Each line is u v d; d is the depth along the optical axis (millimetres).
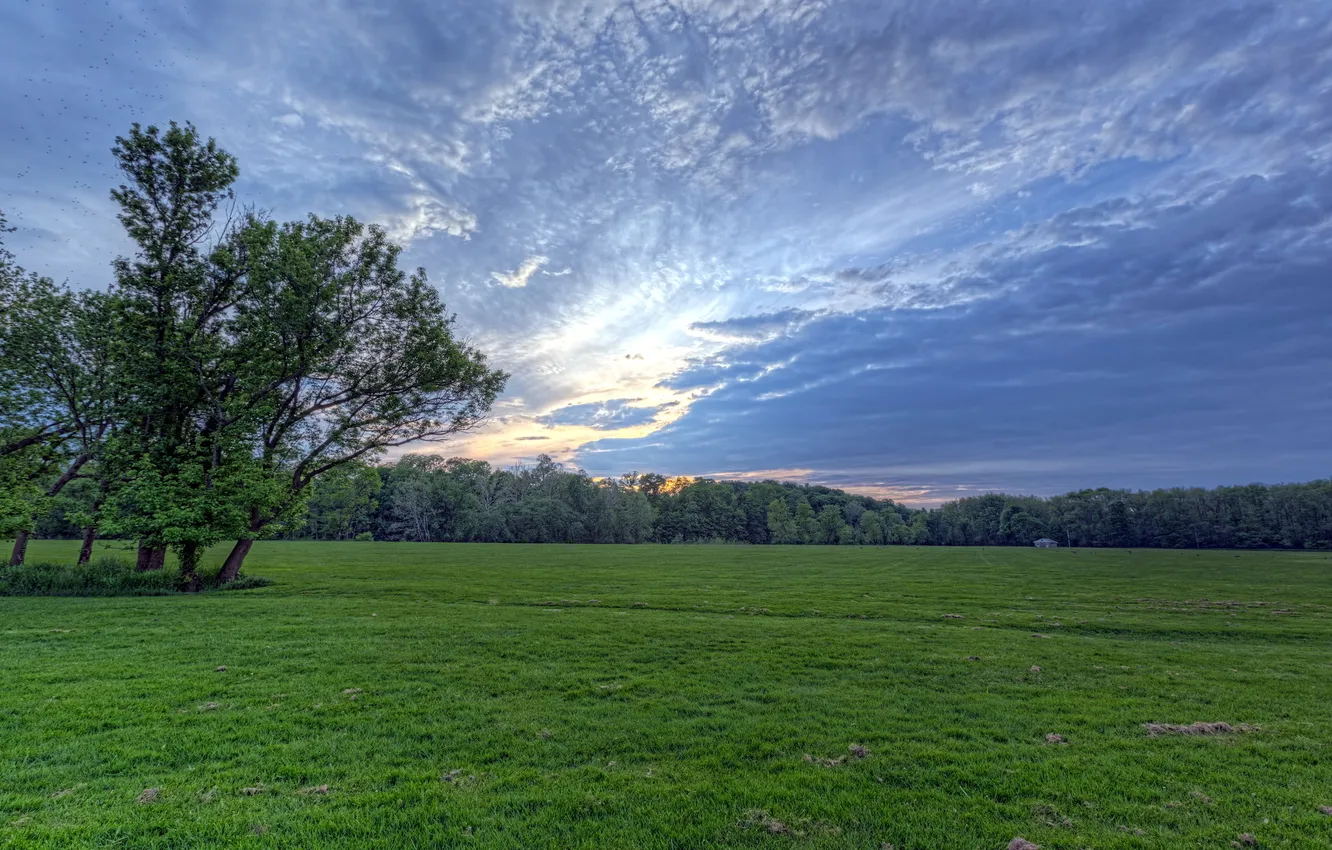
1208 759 7535
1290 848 5379
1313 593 30812
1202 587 34000
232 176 26125
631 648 13891
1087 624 19281
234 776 6754
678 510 145750
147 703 9172
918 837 5562
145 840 5320
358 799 6199
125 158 24500
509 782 6707
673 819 5871
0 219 23766
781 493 177500
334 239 27266
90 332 24203
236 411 24812
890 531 151875
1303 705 10055
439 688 10328
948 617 20516
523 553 67438
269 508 26922
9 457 24578
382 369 28578
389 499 110750
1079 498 140125
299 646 13383
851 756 7605
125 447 23875
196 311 26016
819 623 18484
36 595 21094
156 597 21562
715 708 9523
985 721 9023
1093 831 5676
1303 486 110125
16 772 6699
